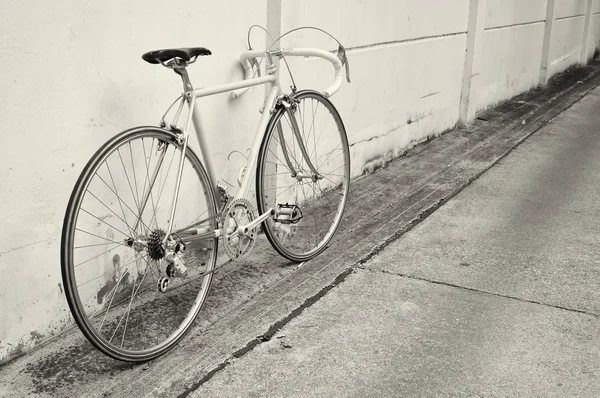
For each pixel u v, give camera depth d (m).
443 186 5.30
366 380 2.64
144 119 3.10
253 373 2.66
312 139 4.55
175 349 2.80
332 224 3.95
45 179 2.63
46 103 2.58
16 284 2.58
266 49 3.75
